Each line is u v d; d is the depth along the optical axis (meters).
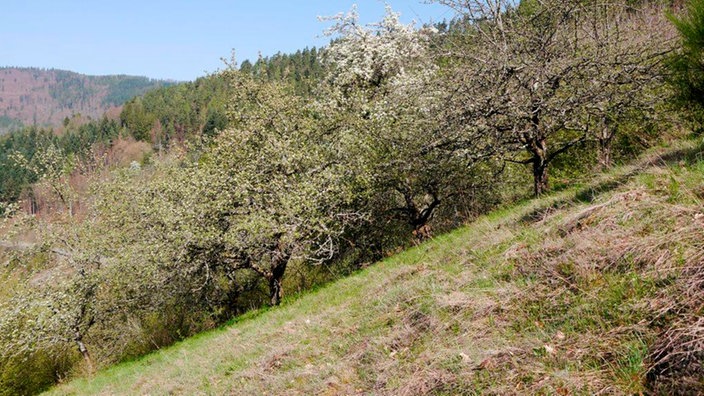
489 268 6.02
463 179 15.69
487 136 11.66
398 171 14.78
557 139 14.60
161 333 20.38
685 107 6.50
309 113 18.05
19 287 18.73
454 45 11.14
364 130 15.22
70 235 19.08
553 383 3.49
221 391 6.77
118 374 15.04
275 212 14.46
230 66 18.30
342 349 6.20
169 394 7.93
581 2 9.88
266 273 16.73
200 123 106.81
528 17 10.88
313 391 5.38
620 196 5.63
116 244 18.36
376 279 9.20
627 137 12.80
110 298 18.78
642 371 3.21
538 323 4.34
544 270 5.03
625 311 3.78
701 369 2.95
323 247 16.02
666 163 6.36
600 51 10.03
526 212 8.22
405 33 17.19
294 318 9.58
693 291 3.51
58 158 20.23
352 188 15.16
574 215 5.89
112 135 105.81
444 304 5.56
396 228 17.70
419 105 13.72
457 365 4.25
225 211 15.29
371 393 4.68
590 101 9.87
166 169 19.45
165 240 15.33
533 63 9.65
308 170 15.71
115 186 19.50
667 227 4.42
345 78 17.70
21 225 19.00
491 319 4.77
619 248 4.52
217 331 15.06
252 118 17.20
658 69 9.11
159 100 119.75
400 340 5.50
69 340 19.03
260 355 7.59
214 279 18.03
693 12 5.66
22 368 20.44
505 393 3.66
